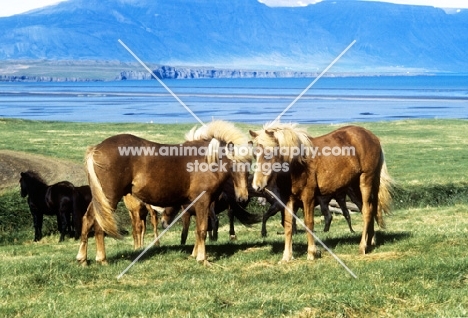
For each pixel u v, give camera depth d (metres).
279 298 9.52
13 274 11.82
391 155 40.47
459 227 16.69
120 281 11.40
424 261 11.37
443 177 30.22
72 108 119.75
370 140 13.43
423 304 9.21
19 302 10.03
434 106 120.25
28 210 23.72
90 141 47.22
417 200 26.09
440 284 10.19
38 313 9.32
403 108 113.31
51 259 13.20
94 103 141.25
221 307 9.34
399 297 9.61
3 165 32.34
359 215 23.62
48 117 92.62
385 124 65.12
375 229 17.86
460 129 59.25
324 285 10.39
